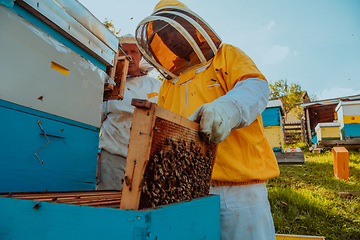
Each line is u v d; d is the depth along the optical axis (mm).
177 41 1809
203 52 1834
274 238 1575
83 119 1805
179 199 903
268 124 6012
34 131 1430
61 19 1569
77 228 686
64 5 1598
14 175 1315
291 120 22047
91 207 678
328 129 11047
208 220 1046
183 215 820
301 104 14852
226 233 1505
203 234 982
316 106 15133
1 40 1247
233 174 1473
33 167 1422
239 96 1265
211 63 1744
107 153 3348
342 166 5523
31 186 1403
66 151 1647
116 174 3268
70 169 1673
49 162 1521
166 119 778
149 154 685
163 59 1983
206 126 1005
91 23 1844
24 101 1372
